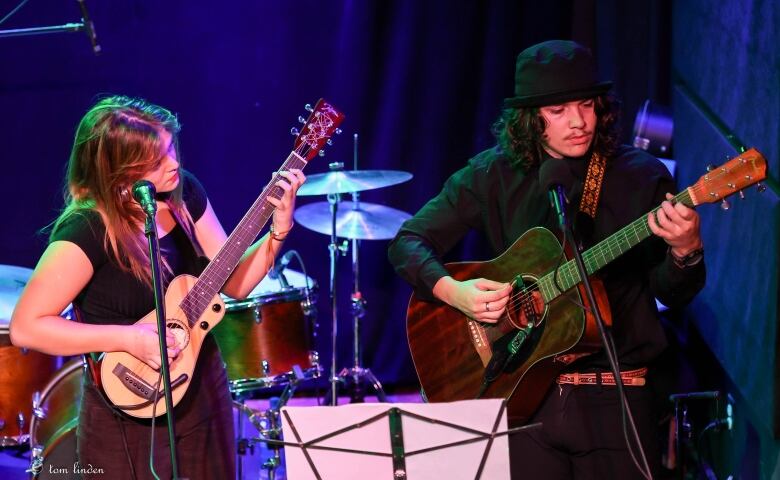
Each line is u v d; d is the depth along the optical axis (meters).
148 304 4.71
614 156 4.93
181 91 9.90
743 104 6.07
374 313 10.34
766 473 5.72
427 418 4.05
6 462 8.25
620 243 4.52
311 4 9.84
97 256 4.56
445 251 5.53
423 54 9.85
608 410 4.77
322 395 10.34
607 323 4.61
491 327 5.19
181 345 4.70
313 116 5.03
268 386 7.54
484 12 9.78
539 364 4.84
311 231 10.27
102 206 4.59
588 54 4.86
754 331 5.69
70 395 6.98
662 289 4.62
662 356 5.40
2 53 9.62
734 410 6.55
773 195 5.43
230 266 4.82
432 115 9.91
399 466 4.16
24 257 9.91
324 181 8.29
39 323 4.45
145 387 4.64
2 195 9.83
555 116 4.84
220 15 9.84
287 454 4.20
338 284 10.33
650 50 8.92
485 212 5.28
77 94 9.78
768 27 5.54
